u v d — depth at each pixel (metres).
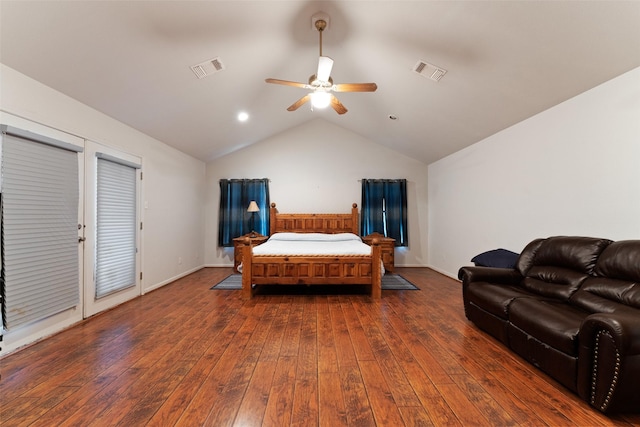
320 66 2.44
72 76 2.59
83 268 3.01
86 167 3.04
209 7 2.34
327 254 3.88
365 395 1.75
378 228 6.03
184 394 1.75
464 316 3.16
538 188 3.20
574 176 2.76
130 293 3.78
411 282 4.78
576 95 2.73
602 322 1.54
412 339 2.56
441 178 5.59
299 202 6.14
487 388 1.83
